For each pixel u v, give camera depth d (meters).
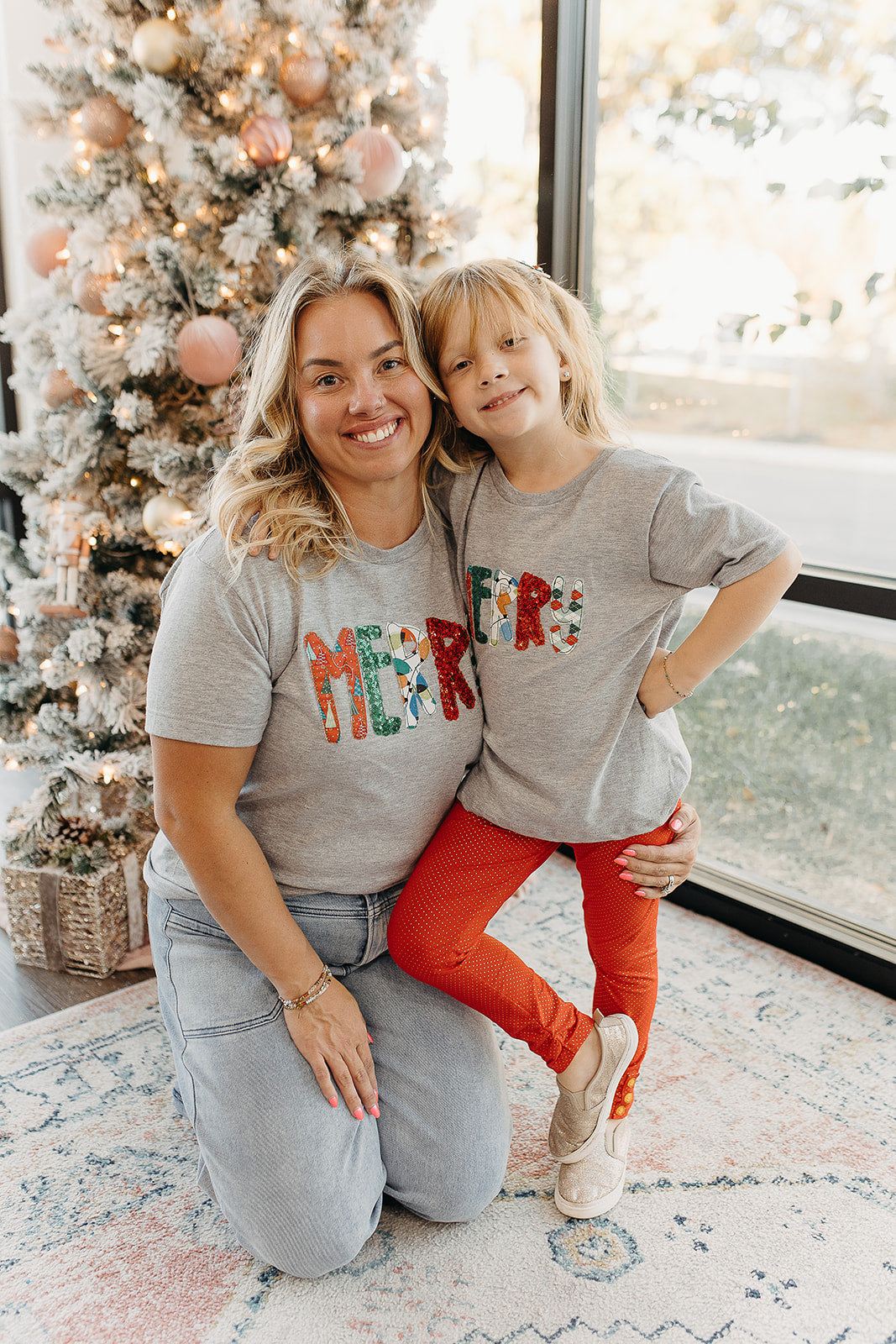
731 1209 1.41
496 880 1.39
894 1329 1.23
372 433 1.22
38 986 1.93
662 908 2.22
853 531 1.86
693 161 1.97
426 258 1.97
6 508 3.22
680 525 1.23
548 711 1.30
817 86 1.75
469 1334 1.22
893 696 1.85
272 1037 1.32
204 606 1.22
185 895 1.39
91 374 1.85
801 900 2.05
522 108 2.21
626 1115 1.44
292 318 1.22
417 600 1.35
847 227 1.76
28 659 2.10
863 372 1.79
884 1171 1.47
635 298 2.15
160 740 1.24
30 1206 1.42
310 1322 1.24
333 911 1.39
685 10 1.91
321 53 1.74
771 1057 1.72
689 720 2.21
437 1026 1.42
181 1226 1.39
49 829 1.93
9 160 2.95
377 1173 1.33
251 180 1.74
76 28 1.83
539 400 1.27
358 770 1.30
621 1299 1.27
